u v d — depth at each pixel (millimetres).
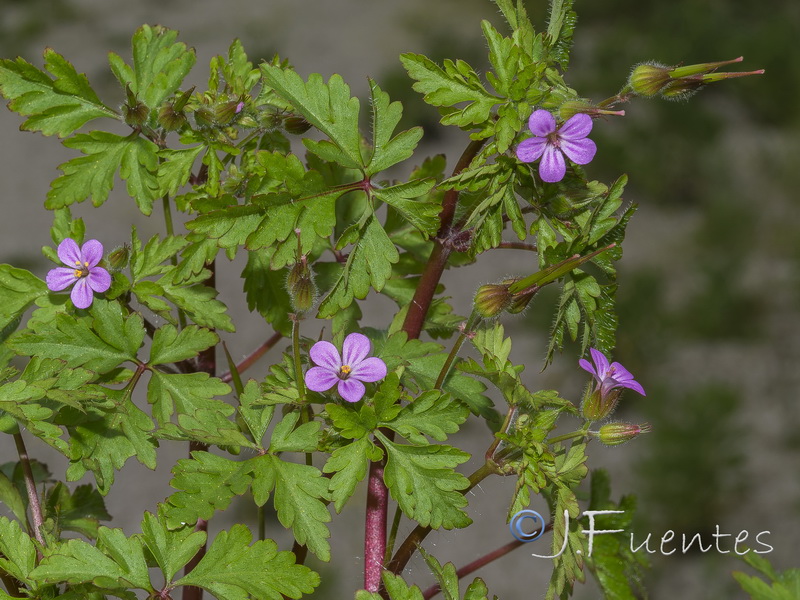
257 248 457
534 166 458
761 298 1752
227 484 450
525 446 452
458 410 453
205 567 448
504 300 455
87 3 2588
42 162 2072
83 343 468
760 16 2379
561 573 451
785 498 1390
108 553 447
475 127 458
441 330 503
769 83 2166
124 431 460
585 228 454
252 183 467
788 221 1896
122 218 1787
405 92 2088
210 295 479
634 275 1681
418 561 524
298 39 2457
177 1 2660
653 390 1493
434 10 2598
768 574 439
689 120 2045
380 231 461
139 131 484
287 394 459
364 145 504
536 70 455
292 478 451
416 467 448
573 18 468
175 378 468
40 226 1852
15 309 474
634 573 500
